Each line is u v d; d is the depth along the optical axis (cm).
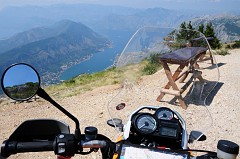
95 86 1286
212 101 727
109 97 988
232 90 859
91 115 820
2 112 955
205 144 604
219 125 670
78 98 1059
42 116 873
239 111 720
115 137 656
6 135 724
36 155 596
